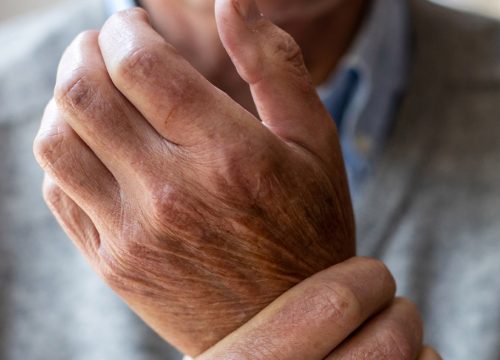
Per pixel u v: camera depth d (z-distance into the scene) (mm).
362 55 675
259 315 374
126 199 365
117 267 375
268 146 358
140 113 353
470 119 716
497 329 670
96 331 698
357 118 691
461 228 696
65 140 361
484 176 703
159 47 344
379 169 700
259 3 566
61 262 725
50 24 799
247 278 374
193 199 358
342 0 614
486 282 674
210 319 382
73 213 385
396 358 374
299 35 635
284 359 365
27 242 728
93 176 364
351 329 369
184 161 355
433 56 736
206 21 597
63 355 709
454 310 686
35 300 721
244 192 359
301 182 369
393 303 396
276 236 370
